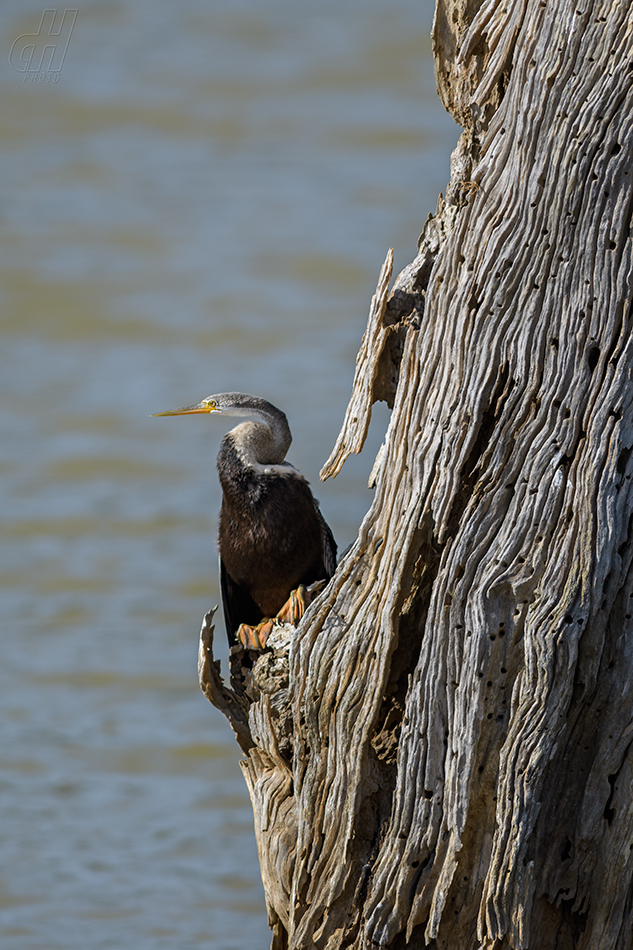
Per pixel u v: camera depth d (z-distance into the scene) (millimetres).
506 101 11664
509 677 10961
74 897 23344
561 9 11406
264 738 12758
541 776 10742
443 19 13250
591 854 10867
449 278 11680
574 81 11289
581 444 11000
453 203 12555
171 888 23484
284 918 12414
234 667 14031
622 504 10898
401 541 11648
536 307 11242
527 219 11344
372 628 11789
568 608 10797
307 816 11953
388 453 11992
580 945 10922
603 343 11023
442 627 11172
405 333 12406
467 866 11023
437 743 11148
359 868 11695
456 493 11461
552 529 10969
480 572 11086
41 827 26359
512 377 11297
